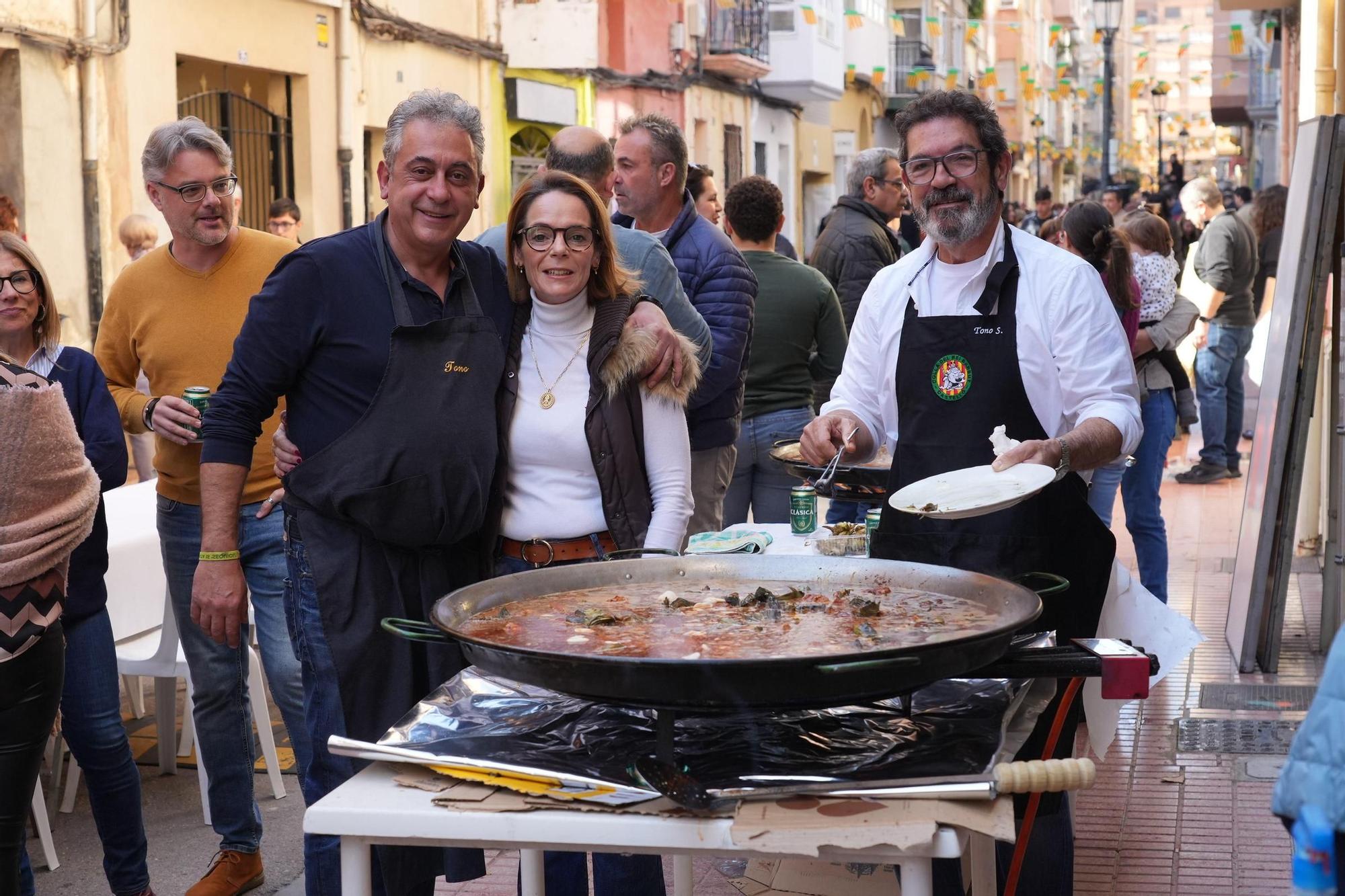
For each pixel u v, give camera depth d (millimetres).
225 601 3246
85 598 3936
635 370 3270
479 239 4262
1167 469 12000
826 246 7320
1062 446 3000
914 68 38750
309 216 15195
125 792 4012
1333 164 6215
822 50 29688
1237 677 6234
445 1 17703
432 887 3180
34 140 11141
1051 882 3189
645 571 2844
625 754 2262
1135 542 6805
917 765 2180
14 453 3080
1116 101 82312
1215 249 10797
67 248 11562
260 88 14750
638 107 22312
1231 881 4164
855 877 4105
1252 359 10047
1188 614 7430
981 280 3326
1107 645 2391
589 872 4305
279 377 3172
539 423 3283
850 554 4156
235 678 4207
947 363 3320
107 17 11875
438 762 2244
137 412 4297
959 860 2955
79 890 4336
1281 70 22281
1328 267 6297
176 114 12891
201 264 4344
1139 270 6715
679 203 5031
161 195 4219
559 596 2740
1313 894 1980
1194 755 5219
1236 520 9859
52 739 5191
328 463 3090
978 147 3248
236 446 3225
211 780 4211
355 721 3148
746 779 2158
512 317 3340
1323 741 1967
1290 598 7543
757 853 2064
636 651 2271
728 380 4863
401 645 3152
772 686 2029
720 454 4977
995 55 55312
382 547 3145
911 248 8812
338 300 3131
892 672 2049
